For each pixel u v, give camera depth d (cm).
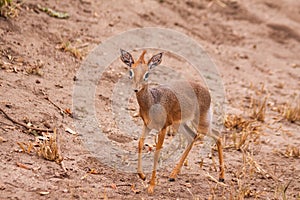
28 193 863
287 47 2105
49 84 1282
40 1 1653
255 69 1842
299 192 1038
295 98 1656
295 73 1886
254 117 1442
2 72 1249
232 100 1546
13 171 912
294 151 1233
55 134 1041
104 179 975
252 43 2042
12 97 1152
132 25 1788
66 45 1473
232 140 1272
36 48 1416
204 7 2147
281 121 1462
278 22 2241
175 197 948
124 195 925
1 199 829
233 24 2123
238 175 1070
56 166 971
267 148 1265
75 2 1756
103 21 1730
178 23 1948
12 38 1407
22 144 1012
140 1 1966
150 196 937
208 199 949
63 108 1201
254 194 1002
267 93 1659
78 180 945
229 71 1761
